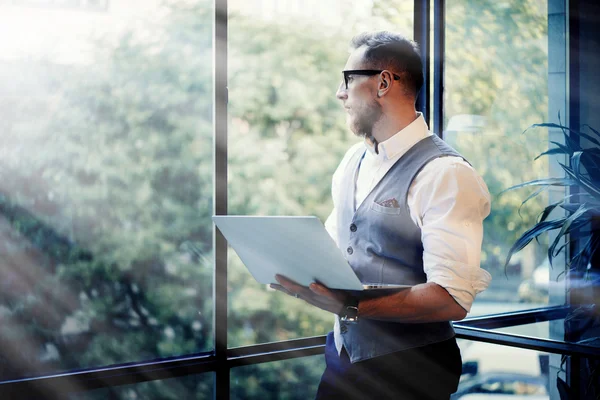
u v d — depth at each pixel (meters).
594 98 2.77
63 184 2.15
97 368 2.06
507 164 2.78
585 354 2.30
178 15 2.38
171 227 2.35
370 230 1.56
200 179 2.40
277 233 1.30
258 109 3.05
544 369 2.46
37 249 2.11
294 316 3.00
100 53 2.22
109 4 2.24
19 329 2.08
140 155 2.30
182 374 2.16
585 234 2.57
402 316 1.37
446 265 1.36
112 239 2.24
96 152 2.21
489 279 1.42
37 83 2.10
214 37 2.23
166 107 2.35
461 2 2.79
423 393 1.50
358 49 1.59
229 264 2.89
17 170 2.06
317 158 3.18
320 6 3.09
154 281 2.32
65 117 2.15
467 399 2.63
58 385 1.99
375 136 1.58
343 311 1.38
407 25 2.86
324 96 3.17
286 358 2.36
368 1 2.99
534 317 2.61
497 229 2.74
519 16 2.81
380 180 1.56
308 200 3.17
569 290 2.59
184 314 2.37
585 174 2.56
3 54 2.03
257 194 3.06
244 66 3.02
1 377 2.04
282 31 3.07
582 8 2.78
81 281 2.19
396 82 1.54
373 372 1.53
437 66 2.79
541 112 2.80
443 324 1.54
